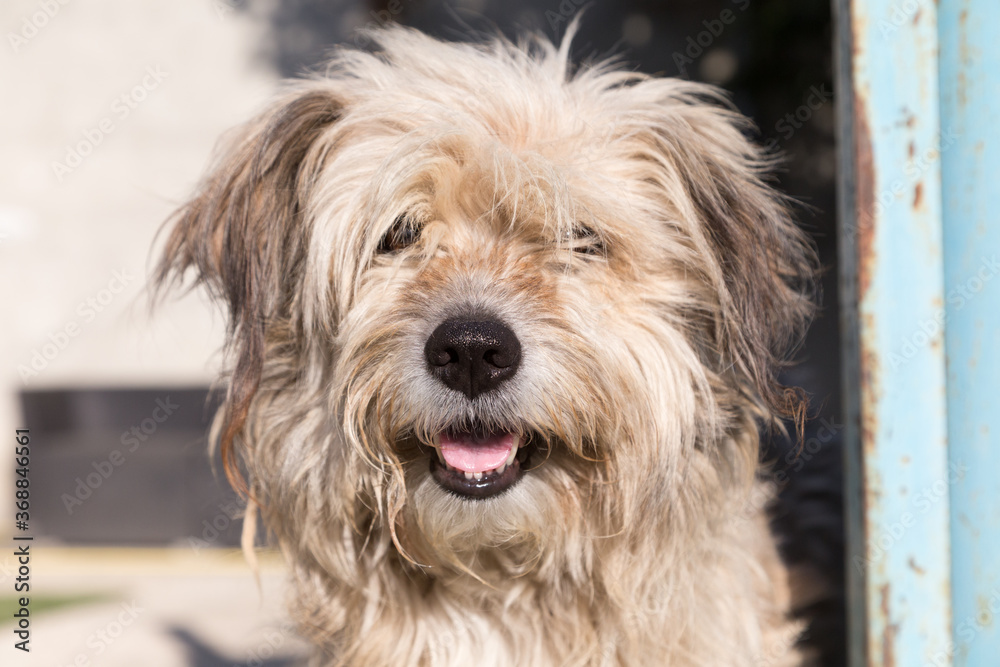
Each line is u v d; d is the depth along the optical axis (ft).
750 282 2.41
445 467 2.30
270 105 2.56
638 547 2.34
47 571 4.69
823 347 4.12
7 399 5.65
